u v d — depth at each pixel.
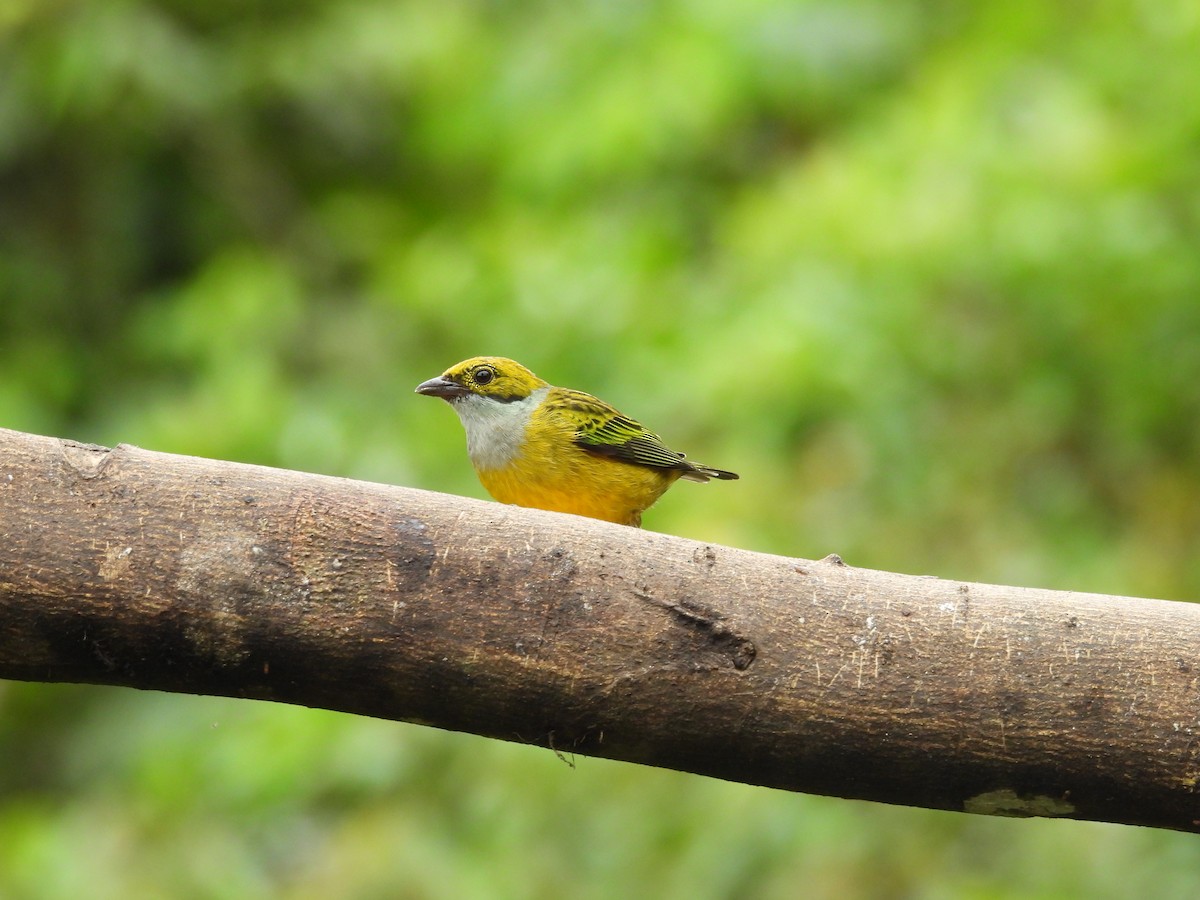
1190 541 12.60
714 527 12.06
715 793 11.05
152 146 16.48
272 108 17.14
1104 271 12.28
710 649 5.57
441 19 17.23
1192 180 12.79
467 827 11.44
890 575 5.81
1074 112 12.98
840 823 10.88
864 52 15.51
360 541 5.57
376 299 15.34
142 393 15.22
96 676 5.62
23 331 15.80
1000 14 14.69
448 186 17.62
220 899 11.42
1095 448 12.86
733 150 15.98
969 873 11.01
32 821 12.26
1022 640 5.60
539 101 16.11
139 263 16.58
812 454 12.47
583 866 11.01
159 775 12.20
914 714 5.55
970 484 12.49
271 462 13.51
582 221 14.60
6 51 15.70
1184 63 13.09
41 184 16.30
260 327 14.68
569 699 5.56
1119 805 5.58
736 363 12.30
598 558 5.65
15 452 5.61
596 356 13.33
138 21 15.98
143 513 5.55
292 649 5.52
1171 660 5.55
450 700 5.60
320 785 11.78
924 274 12.55
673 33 15.67
